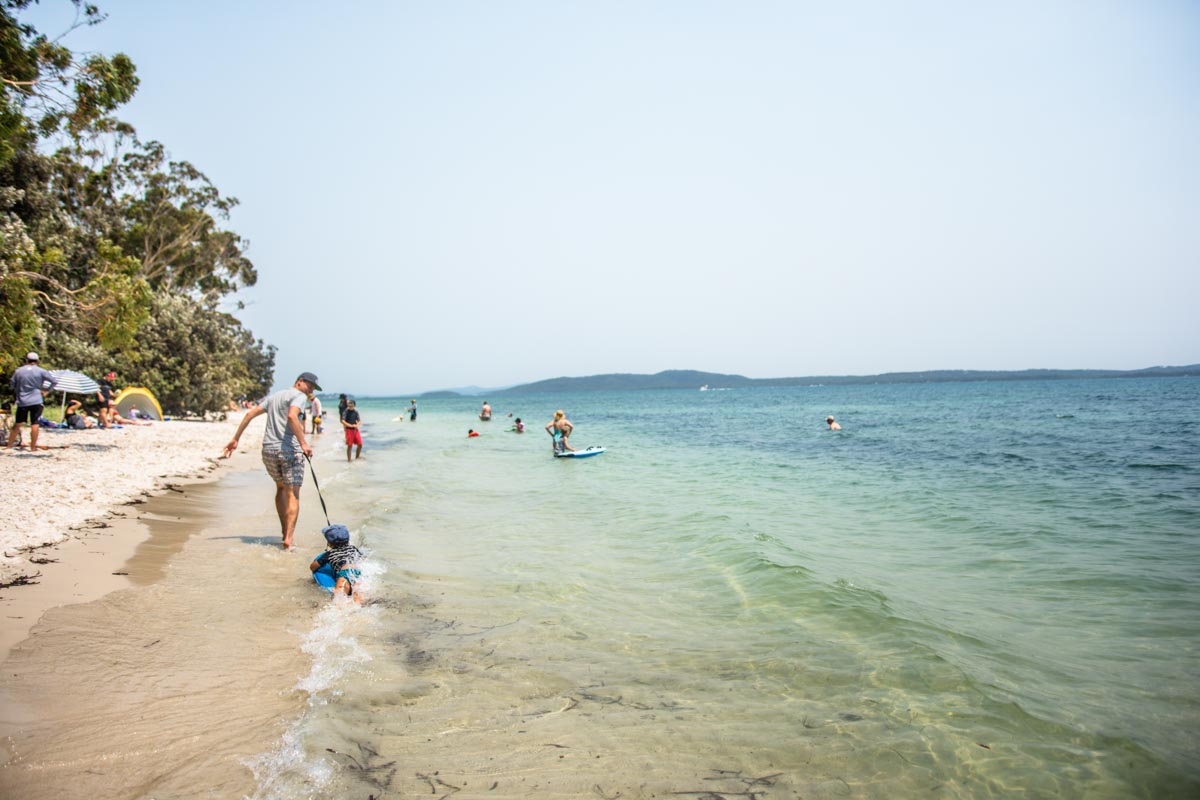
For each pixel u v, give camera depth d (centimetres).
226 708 397
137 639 492
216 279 5156
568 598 650
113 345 1877
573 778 336
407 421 5897
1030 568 750
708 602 633
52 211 2555
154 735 359
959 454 2109
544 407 11569
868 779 338
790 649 510
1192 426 3056
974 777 338
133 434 2311
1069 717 397
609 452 2436
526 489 1450
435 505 1218
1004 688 436
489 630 558
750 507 1199
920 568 765
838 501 1263
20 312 1602
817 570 728
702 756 359
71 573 634
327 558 674
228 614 564
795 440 2973
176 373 3609
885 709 411
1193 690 429
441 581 707
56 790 302
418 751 360
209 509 1046
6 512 855
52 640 473
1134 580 686
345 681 446
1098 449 2094
